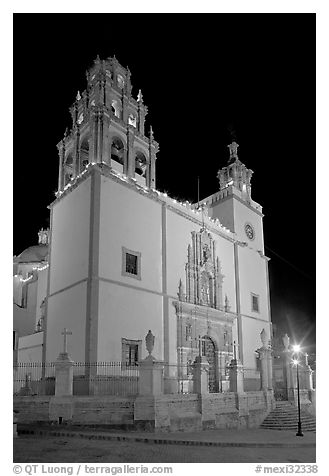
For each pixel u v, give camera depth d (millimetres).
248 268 41625
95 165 28984
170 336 30516
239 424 25156
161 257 31781
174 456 15195
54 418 20031
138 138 34344
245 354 37719
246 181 46219
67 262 29500
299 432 22812
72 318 27438
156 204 32656
